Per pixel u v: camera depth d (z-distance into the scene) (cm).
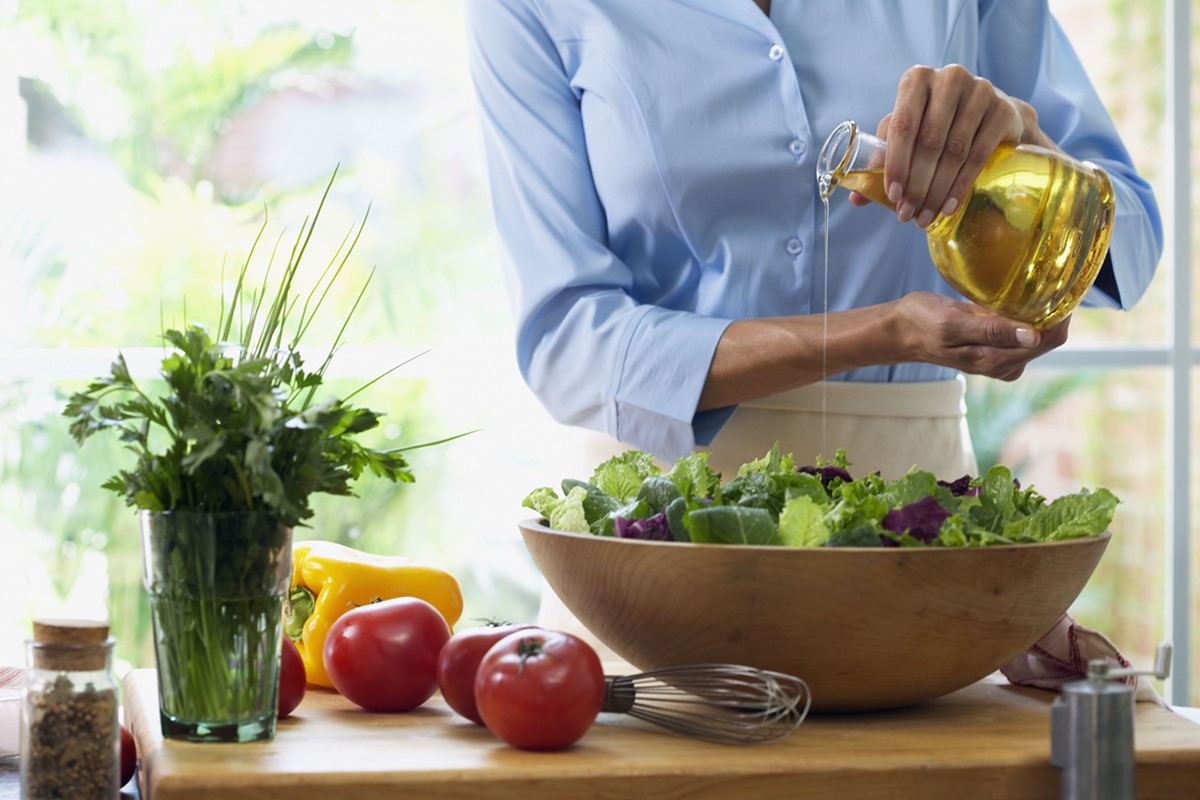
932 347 118
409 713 103
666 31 140
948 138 107
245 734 91
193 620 90
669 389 133
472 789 83
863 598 89
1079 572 96
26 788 84
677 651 95
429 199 340
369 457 94
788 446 138
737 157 138
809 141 138
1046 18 149
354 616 104
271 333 93
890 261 141
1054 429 411
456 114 340
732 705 91
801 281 141
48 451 313
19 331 319
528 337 146
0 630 309
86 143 322
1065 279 108
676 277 147
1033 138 121
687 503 96
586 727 89
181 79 328
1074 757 81
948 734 93
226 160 331
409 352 249
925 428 142
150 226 327
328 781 82
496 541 333
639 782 84
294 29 332
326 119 336
